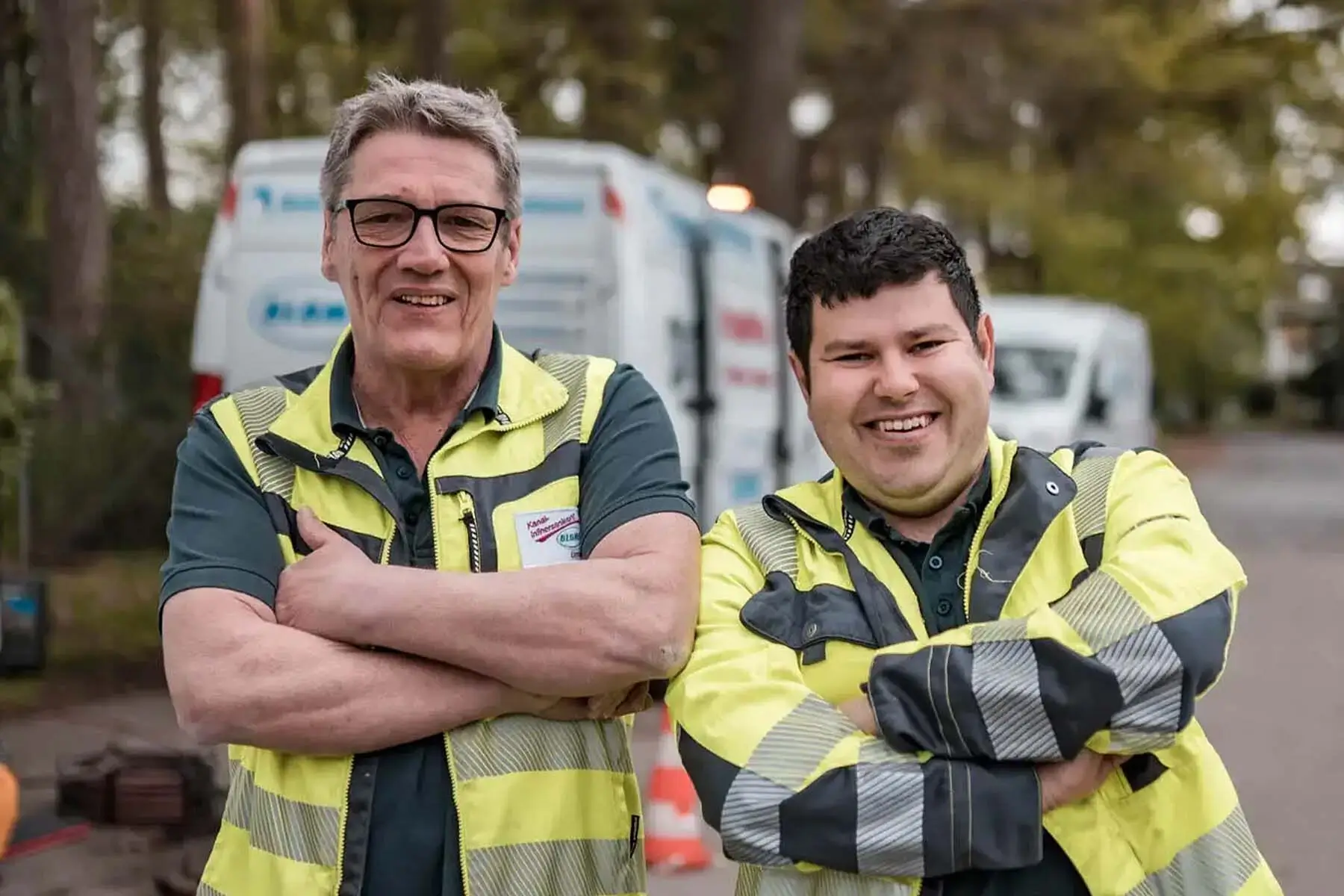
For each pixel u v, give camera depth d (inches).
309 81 757.9
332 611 88.8
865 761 80.2
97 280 498.0
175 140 851.4
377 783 89.7
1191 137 976.9
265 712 87.2
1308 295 2701.8
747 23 648.4
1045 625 79.7
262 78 599.5
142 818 210.2
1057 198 1064.8
